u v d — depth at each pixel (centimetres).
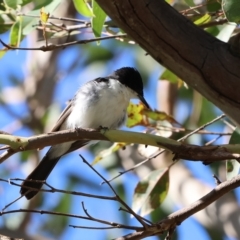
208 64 668
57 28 1002
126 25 664
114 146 1012
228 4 736
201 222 1345
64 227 1628
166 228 711
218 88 676
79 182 1634
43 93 1695
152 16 655
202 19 890
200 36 672
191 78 685
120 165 1509
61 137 724
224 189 731
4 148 714
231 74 667
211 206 1340
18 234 1473
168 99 1472
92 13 808
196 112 1435
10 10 941
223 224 1304
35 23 923
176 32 663
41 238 1495
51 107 1656
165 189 978
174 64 681
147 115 998
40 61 1738
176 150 714
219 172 1384
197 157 711
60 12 1516
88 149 1644
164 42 666
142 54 1716
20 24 895
